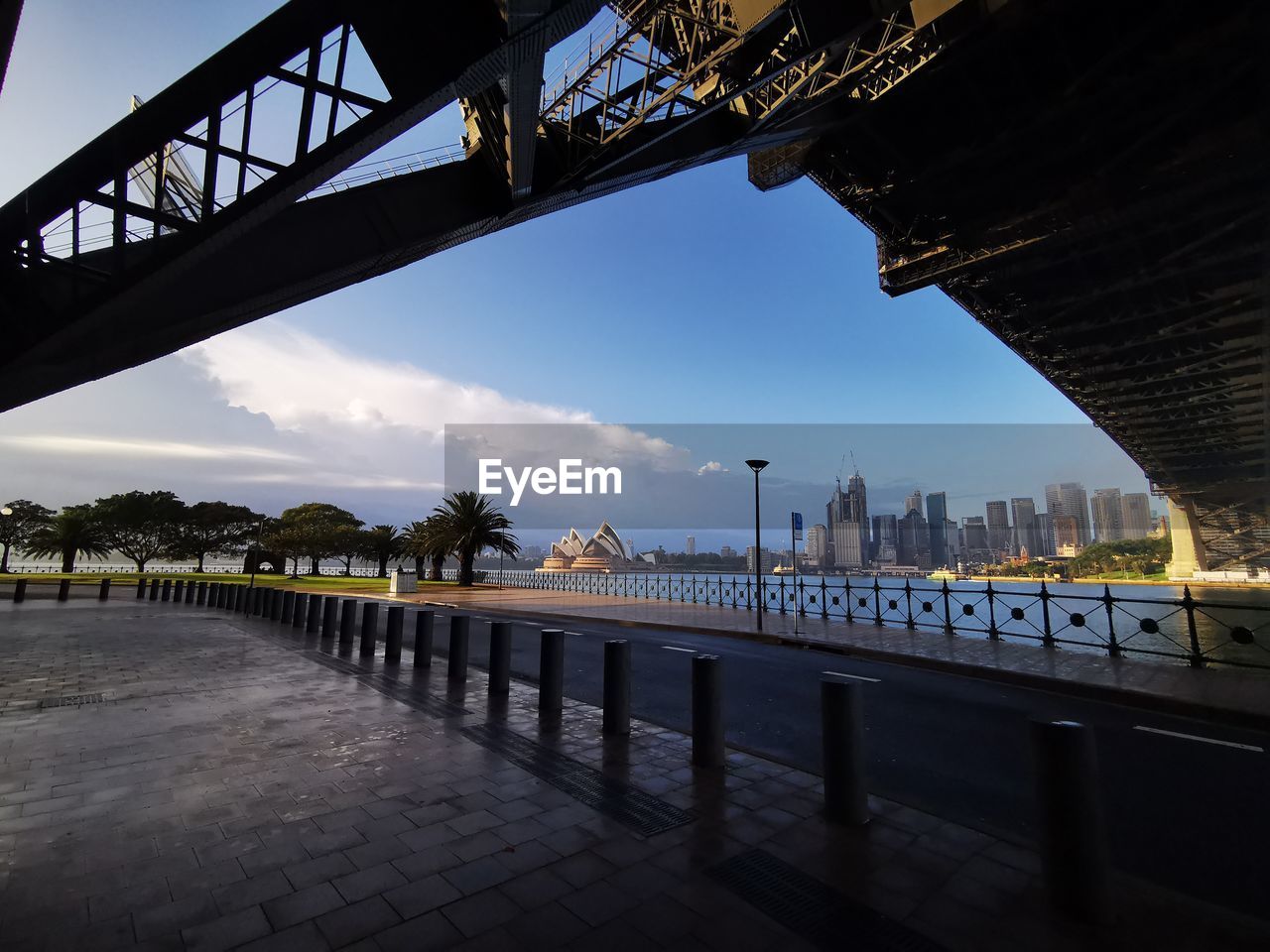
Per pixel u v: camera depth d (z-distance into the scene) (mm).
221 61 8500
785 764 5535
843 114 30109
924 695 8945
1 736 6137
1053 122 35625
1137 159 38188
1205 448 80500
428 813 4367
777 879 3531
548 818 4305
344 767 5316
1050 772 3334
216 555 74562
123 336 9266
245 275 10391
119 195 8383
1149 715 7902
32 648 11992
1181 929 3092
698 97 19344
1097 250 47156
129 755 5586
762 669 11008
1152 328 59031
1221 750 6434
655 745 6047
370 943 2891
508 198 13477
